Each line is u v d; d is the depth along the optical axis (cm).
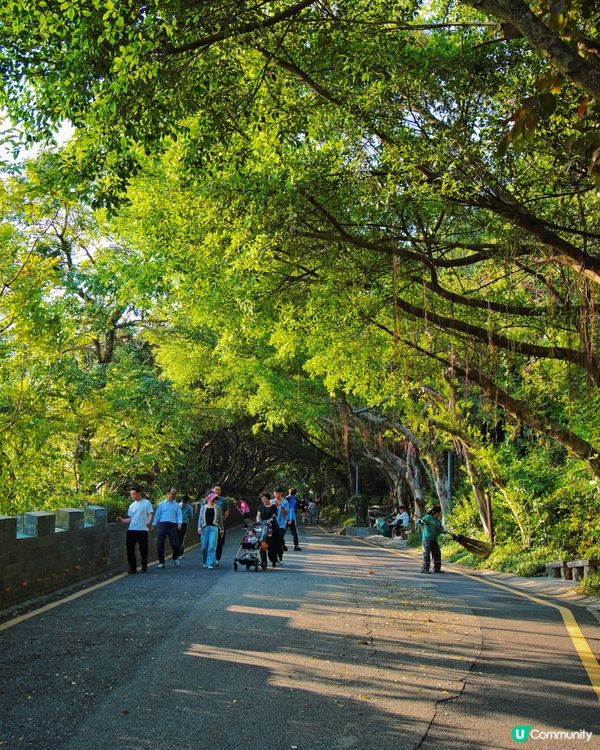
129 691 648
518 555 1920
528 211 1032
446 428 2178
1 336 1689
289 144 1083
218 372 3303
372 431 3894
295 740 535
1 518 1046
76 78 834
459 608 1158
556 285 1258
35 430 1812
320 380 3197
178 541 1806
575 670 742
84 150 952
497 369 1569
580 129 721
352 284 1228
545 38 548
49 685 663
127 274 2170
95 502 2164
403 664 761
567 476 1853
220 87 998
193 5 823
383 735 547
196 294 1714
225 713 593
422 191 1004
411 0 1058
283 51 1042
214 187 1179
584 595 1359
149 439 2548
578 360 1184
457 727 566
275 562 1789
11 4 786
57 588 1270
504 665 762
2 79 872
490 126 1011
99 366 2362
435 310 1431
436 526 1819
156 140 926
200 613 1042
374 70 1020
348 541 3469
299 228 1163
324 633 916
